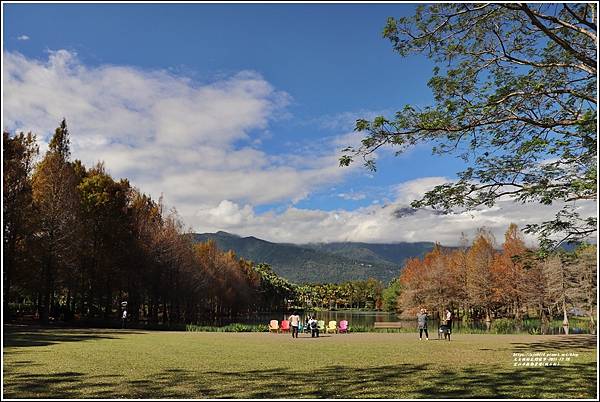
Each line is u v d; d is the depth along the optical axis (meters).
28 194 30.31
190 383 9.55
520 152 11.98
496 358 14.26
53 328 29.80
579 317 51.88
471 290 55.25
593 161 12.02
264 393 8.46
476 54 12.02
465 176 12.92
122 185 45.38
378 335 28.12
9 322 31.91
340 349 17.47
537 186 12.43
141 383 9.52
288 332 31.98
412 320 66.19
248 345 19.11
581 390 8.73
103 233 39.56
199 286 49.78
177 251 45.78
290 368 11.95
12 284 31.97
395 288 91.38
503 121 11.77
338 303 164.00
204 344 19.33
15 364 12.20
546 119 12.01
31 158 31.44
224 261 68.50
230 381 9.84
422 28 11.38
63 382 9.55
